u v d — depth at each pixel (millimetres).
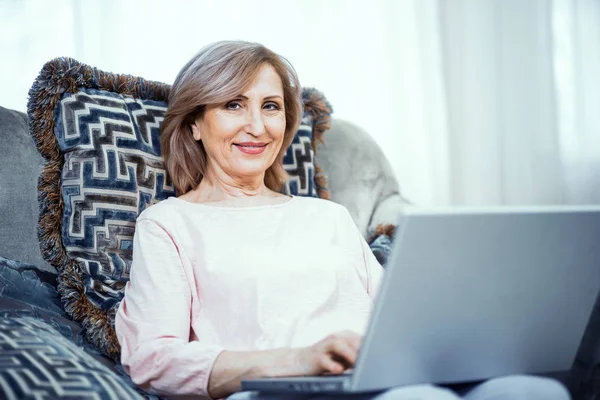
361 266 1527
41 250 1407
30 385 953
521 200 3242
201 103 1440
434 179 3061
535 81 3236
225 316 1315
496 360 1013
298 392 971
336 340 1053
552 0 3295
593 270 1027
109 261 1428
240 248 1364
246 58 1445
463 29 3121
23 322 1149
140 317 1280
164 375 1178
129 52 2531
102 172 1446
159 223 1368
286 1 2771
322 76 2842
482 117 3158
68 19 2434
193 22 2621
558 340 1053
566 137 3350
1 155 1513
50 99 1438
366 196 1889
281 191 1701
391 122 2961
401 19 2959
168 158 1532
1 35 2359
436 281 904
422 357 942
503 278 951
